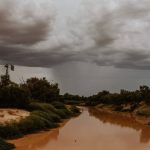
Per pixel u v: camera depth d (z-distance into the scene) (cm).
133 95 11350
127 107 10962
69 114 8106
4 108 5316
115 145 3712
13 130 3822
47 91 8175
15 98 5506
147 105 9894
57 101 8462
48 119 5381
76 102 17912
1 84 6431
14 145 3253
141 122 7000
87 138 4184
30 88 7956
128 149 3488
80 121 6850
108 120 7475
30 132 4281
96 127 5703
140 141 4106
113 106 12694
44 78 8881
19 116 4503
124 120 7544
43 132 4472
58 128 5128
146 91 10981
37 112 5244
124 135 4675
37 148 3306
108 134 4725
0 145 3034
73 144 3666
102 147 3544
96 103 16388
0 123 3809
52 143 3659
